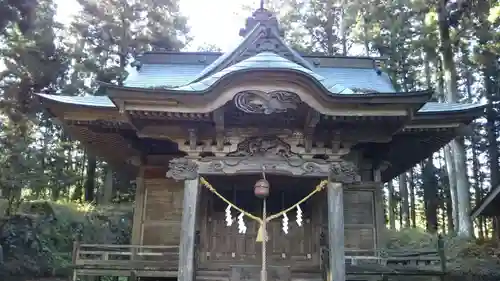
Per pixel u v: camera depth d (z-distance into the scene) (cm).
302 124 938
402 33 2564
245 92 851
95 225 2383
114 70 2659
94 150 1283
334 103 866
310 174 933
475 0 2095
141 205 1152
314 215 1174
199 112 871
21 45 2441
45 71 2488
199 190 941
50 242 2078
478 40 2233
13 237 1920
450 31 2319
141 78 1295
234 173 927
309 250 1151
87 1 2731
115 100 858
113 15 2819
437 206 3631
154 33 2867
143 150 1172
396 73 2736
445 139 1128
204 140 953
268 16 1176
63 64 2616
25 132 2373
